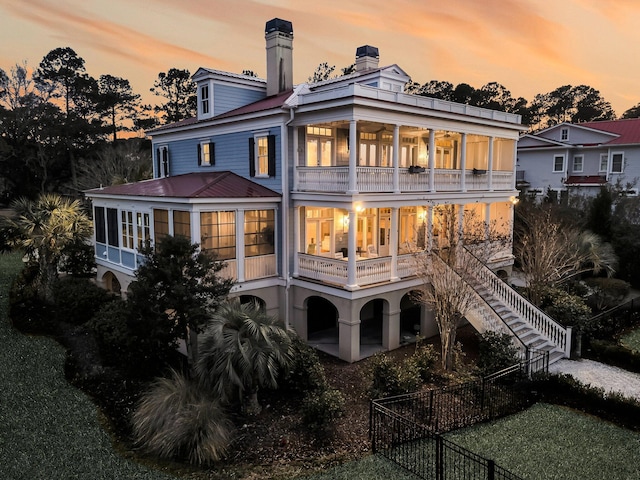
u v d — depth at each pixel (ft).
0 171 162.81
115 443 34.22
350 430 35.91
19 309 61.62
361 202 50.06
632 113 252.42
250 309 40.96
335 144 61.67
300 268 56.29
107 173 143.13
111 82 211.00
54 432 35.22
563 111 287.89
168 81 225.76
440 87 250.16
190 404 34.14
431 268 51.80
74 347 51.72
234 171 63.00
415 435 34.19
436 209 59.11
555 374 42.91
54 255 65.87
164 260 38.27
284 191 55.36
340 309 50.75
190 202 48.11
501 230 74.64
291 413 38.40
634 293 76.43
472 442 33.81
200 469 31.14
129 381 43.73
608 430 35.76
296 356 41.32
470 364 47.06
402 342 56.34
